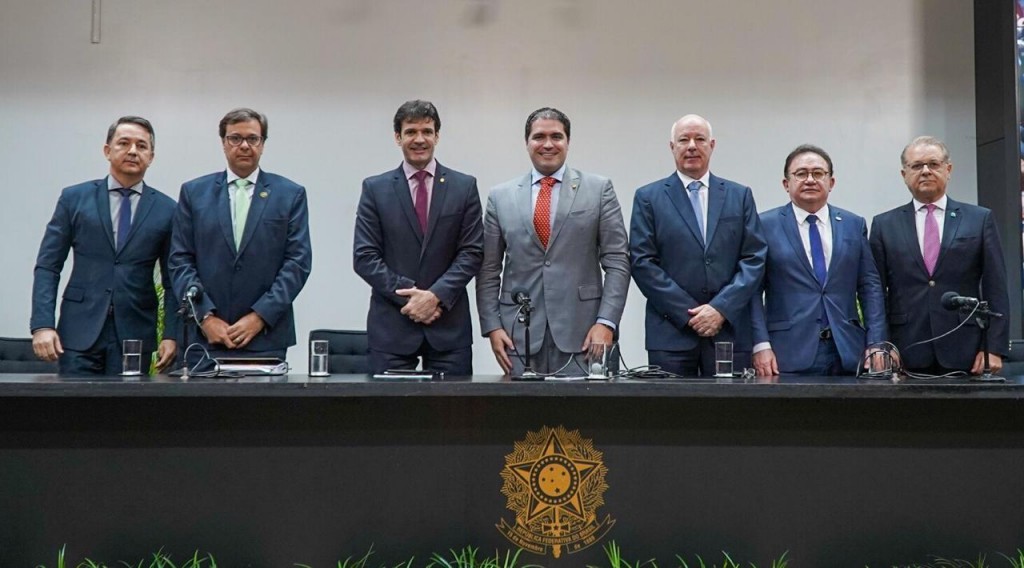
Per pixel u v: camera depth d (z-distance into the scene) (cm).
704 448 254
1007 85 471
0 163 482
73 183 484
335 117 492
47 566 243
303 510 248
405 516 249
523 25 497
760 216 366
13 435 245
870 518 254
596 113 498
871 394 243
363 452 250
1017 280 464
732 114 500
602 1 498
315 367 286
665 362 336
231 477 247
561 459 252
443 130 495
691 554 252
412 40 494
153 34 488
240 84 489
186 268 331
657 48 499
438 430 251
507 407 252
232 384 236
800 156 361
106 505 245
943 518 254
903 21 504
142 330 357
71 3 484
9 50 483
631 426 253
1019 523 254
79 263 355
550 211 345
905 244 361
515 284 343
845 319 347
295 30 490
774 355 346
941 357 350
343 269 491
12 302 480
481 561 249
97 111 486
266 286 336
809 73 502
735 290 329
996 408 256
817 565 252
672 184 351
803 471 254
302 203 347
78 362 347
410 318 317
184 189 342
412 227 330
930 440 255
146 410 247
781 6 501
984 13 486
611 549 251
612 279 342
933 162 359
